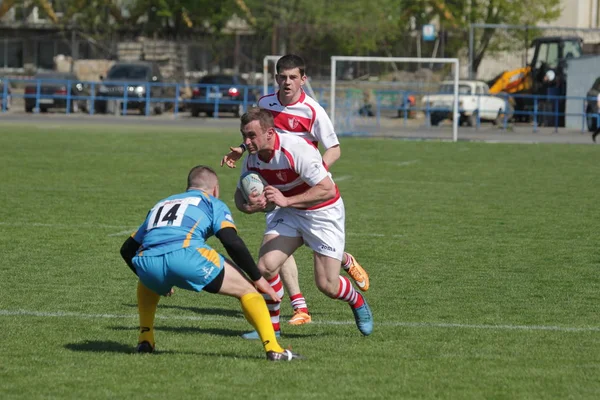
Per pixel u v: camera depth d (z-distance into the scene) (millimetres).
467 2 193625
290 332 26844
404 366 22594
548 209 54062
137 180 66000
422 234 44844
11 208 51531
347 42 178375
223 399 19688
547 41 151250
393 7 187000
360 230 45906
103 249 39812
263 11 185750
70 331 26156
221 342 25172
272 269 25750
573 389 20734
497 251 40406
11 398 19688
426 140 112938
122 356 23297
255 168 25656
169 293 22969
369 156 90000
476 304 30281
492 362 23062
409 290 32500
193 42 194250
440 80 161375
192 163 78812
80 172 70500
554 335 26141
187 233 22328
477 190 63375
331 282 25609
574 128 141500
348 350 24312
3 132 109688
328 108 127312
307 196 24750
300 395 20000
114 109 154500
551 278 34750
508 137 121438
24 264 36344
